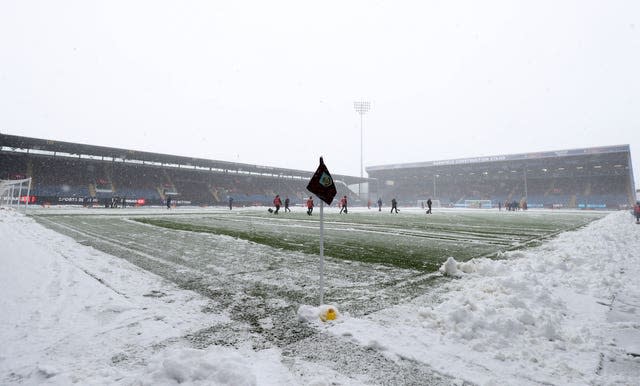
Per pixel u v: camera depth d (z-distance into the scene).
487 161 63.81
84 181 46.69
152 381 2.58
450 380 2.75
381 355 3.17
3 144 37.72
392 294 5.03
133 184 50.62
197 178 58.69
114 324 3.79
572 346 3.37
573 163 61.62
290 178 71.06
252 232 12.72
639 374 2.85
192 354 2.90
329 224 17.20
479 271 6.38
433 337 3.53
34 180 42.81
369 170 81.94
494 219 23.05
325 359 3.09
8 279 5.20
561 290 5.25
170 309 4.30
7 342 3.30
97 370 2.84
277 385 2.64
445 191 76.19
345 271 6.48
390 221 20.16
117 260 7.12
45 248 8.17
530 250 9.06
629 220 20.19
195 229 13.48
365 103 65.88
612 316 4.19
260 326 3.82
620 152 52.94
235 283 5.55
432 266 6.96
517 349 3.30
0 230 10.94
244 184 63.00
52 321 3.82
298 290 5.21
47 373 2.76
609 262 7.21
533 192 66.56
